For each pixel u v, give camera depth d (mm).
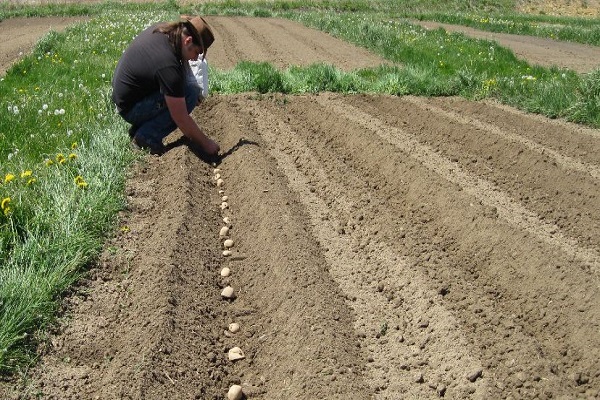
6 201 4762
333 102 9773
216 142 7785
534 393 3461
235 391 3658
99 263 4703
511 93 10484
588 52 18375
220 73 10852
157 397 3441
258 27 21594
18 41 17938
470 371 3670
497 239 5023
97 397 3455
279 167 6949
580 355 3799
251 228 5539
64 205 5020
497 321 4133
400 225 5582
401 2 36250
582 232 5570
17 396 3367
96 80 10391
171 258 4734
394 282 4758
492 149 7570
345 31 18969
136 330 3977
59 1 32125
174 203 5742
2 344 3572
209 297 4574
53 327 3949
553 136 8281
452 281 4668
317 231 5543
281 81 10414
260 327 4324
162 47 6414
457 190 5918
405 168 6625
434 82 10812
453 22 27031
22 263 4387
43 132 7133
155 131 6945
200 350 3963
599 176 6793
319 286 4535
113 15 22203
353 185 6461
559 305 4207
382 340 4141
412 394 3625
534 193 6438
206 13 28172
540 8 38969
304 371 3732
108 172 5988
